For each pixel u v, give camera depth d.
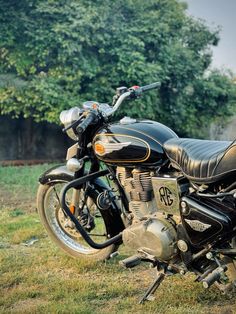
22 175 8.74
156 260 3.21
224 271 3.04
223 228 2.90
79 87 10.66
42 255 4.12
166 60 11.20
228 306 3.16
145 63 10.84
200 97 12.15
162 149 3.27
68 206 3.91
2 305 3.26
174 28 11.80
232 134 13.64
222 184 2.95
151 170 3.32
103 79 10.77
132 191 3.43
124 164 3.43
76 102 10.50
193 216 2.99
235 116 13.52
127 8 10.88
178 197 3.07
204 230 2.96
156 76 10.81
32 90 10.45
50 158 12.55
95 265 3.89
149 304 3.20
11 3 10.05
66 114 3.71
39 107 10.58
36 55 10.39
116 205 3.80
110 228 3.80
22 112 11.67
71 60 10.27
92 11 10.11
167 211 3.16
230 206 2.90
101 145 3.51
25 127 12.21
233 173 2.82
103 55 10.79
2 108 11.00
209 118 12.64
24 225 5.06
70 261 3.97
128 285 3.50
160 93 11.73
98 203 3.77
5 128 12.08
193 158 3.00
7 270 3.82
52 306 3.19
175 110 11.88
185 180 3.13
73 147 3.82
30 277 3.67
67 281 3.59
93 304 3.25
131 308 3.18
